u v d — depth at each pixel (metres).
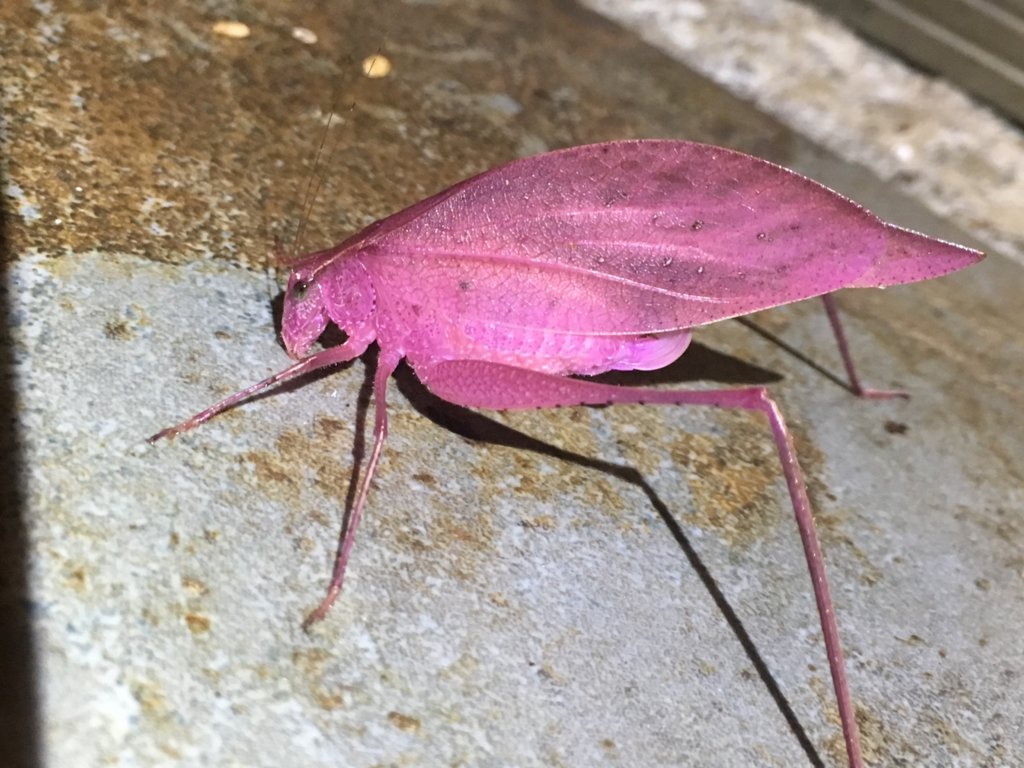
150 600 0.06
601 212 0.07
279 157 0.10
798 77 0.18
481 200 0.07
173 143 0.09
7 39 0.10
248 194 0.09
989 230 0.16
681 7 0.19
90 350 0.07
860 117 0.17
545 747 0.06
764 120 0.16
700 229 0.07
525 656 0.07
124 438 0.07
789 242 0.07
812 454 0.09
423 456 0.08
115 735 0.06
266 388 0.08
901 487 0.09
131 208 0.08
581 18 0.16
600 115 0.13
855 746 0.06
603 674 0.07
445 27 0.14
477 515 0.08
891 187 0.15
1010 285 0.14
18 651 0.06
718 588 0.08
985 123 0.18
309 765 0.06
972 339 0.12
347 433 0.08
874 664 0.08
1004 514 0.10
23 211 0.08
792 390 0.10
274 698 0.06
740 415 0.09
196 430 0.07
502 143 0.12
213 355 0.08
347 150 0.10
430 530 0.07
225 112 0.10
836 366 0.11
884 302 0.12
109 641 0.06
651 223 0.07
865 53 0.19
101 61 0.10
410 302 0.07
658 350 0.08
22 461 0.07
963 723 0.08
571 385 0.07
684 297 0.07
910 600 0.08
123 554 0.06
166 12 0.11
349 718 0.06
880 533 0.09
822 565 0.06
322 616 0.07
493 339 0.07
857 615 0.08
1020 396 0.11
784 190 0.07
